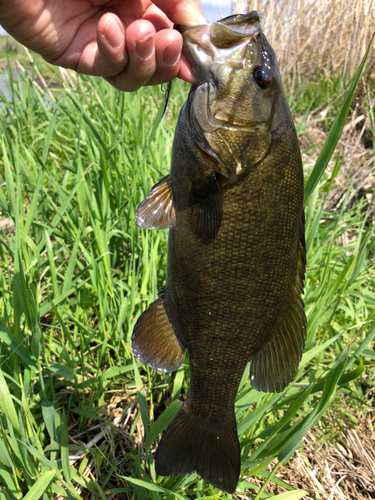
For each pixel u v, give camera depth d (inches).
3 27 12.1
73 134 25.9
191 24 11.8
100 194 20.5
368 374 20.6
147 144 21.9
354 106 41.4
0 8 11.5
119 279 20.4
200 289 11.6
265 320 11.9
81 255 21.6
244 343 12.0
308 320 17.7
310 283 21.5
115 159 23.4
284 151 10.9
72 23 12.7
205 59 11.0
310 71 47.3
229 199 10.9
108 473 14.4
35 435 12.9
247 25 11.0
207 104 11.0
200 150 11.1
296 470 16.6
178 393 15.4
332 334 20.5
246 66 10.8
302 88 46.2
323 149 13.4
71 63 13.1
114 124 26.2
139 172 21.4
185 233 11.6
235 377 12.4
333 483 16.8
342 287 18.5
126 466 15.1
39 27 12.2
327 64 47.4
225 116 10.9
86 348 16.4
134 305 17.6
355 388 20.0
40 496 11.9
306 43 46.7
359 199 32.4
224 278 11.3
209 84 11.0
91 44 12.9
